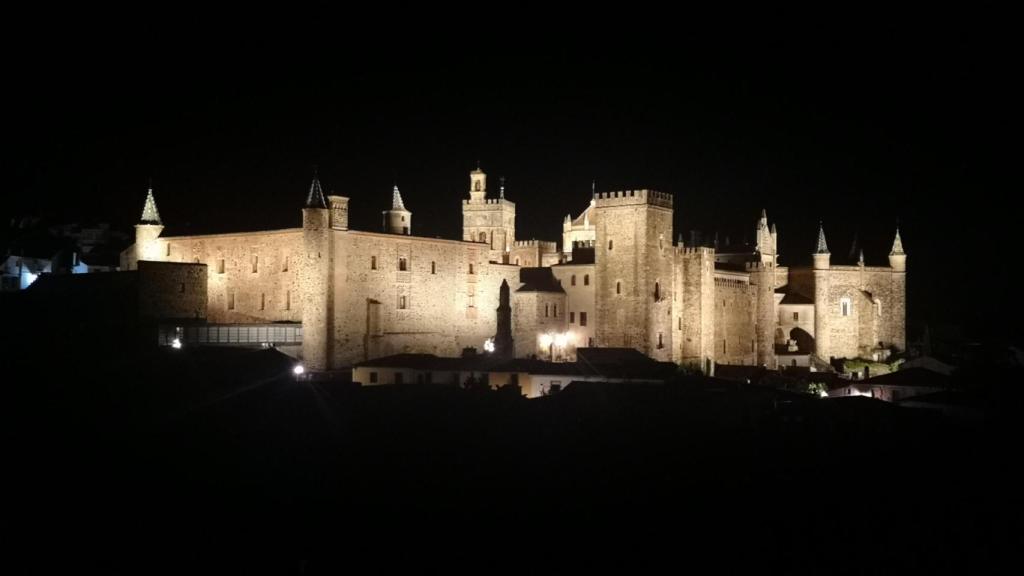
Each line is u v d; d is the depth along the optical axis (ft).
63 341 472.85
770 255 654.94
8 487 291.58
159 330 476.54
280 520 273.75
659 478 316.19
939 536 269.85
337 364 497.87
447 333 552.82
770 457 340.18
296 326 499.92
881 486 311.68
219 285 538.06
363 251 511.40
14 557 244.83
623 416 388.57
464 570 244.42
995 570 248.32
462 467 323.37
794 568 248.93
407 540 261.85
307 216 493.36
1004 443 363.35
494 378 451.12
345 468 319.88
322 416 379.14
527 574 243.19
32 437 339.98
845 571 247.70
